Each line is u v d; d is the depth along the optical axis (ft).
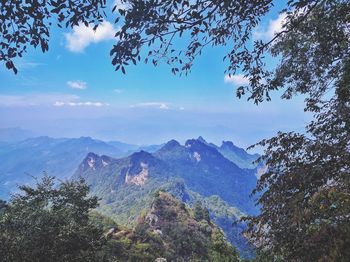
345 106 21.88
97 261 63.82
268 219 20.07
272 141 23.67
